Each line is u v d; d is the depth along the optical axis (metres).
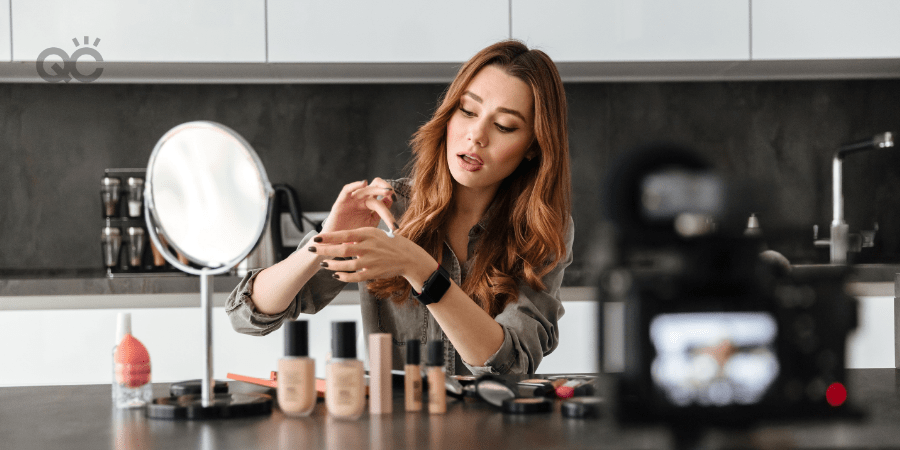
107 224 2.53
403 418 0.75
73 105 2.73
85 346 2.15
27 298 2.19
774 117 2.85
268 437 0.66
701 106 2.85
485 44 2.45
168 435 0.67
